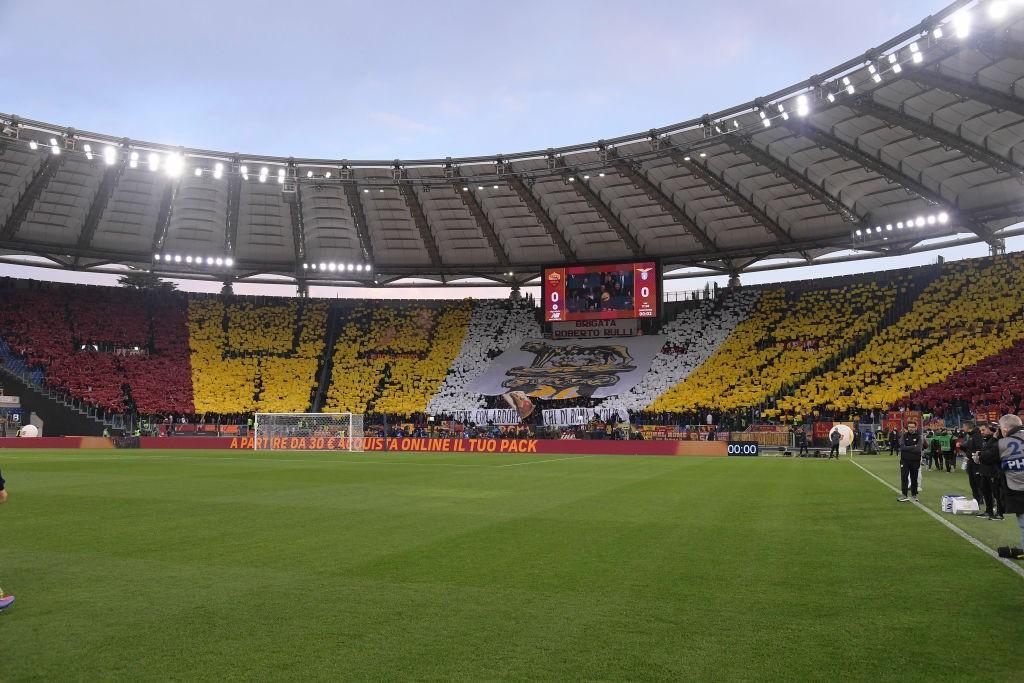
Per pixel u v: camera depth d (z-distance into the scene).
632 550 10.16
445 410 55.38
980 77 31.86
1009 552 9.38
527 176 46.59
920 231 46.41
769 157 42.12
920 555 9.75
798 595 7.56
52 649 5.83
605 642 6.02
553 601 7.32
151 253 55.03
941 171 39.62
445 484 20.95
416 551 10.09
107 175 46.19
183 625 6.49
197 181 48.00
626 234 53.38
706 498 17.05
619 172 46.75
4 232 50.06
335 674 5.29
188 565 9.11
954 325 48.84
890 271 55.91
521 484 20.95
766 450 43.06
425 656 5.67
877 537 11.28
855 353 50.66
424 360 61.03
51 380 53.78
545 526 12.48
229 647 5.88
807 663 5.52
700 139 41.97
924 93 34.16
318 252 57.34
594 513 14.25
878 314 53.06
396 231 55.03
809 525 12.60
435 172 47.75
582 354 58.56
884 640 6.07
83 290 61.78
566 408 52.56
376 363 61.00
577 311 56.06
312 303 66.62
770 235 50.84
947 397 43.25
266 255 57.41
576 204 50.81
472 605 7.17
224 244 55.66
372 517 13.67
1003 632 6.28
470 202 51.56
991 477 12.44
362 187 49.25
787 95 36.34
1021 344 44.59
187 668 5.41
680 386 53.06
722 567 8.98
